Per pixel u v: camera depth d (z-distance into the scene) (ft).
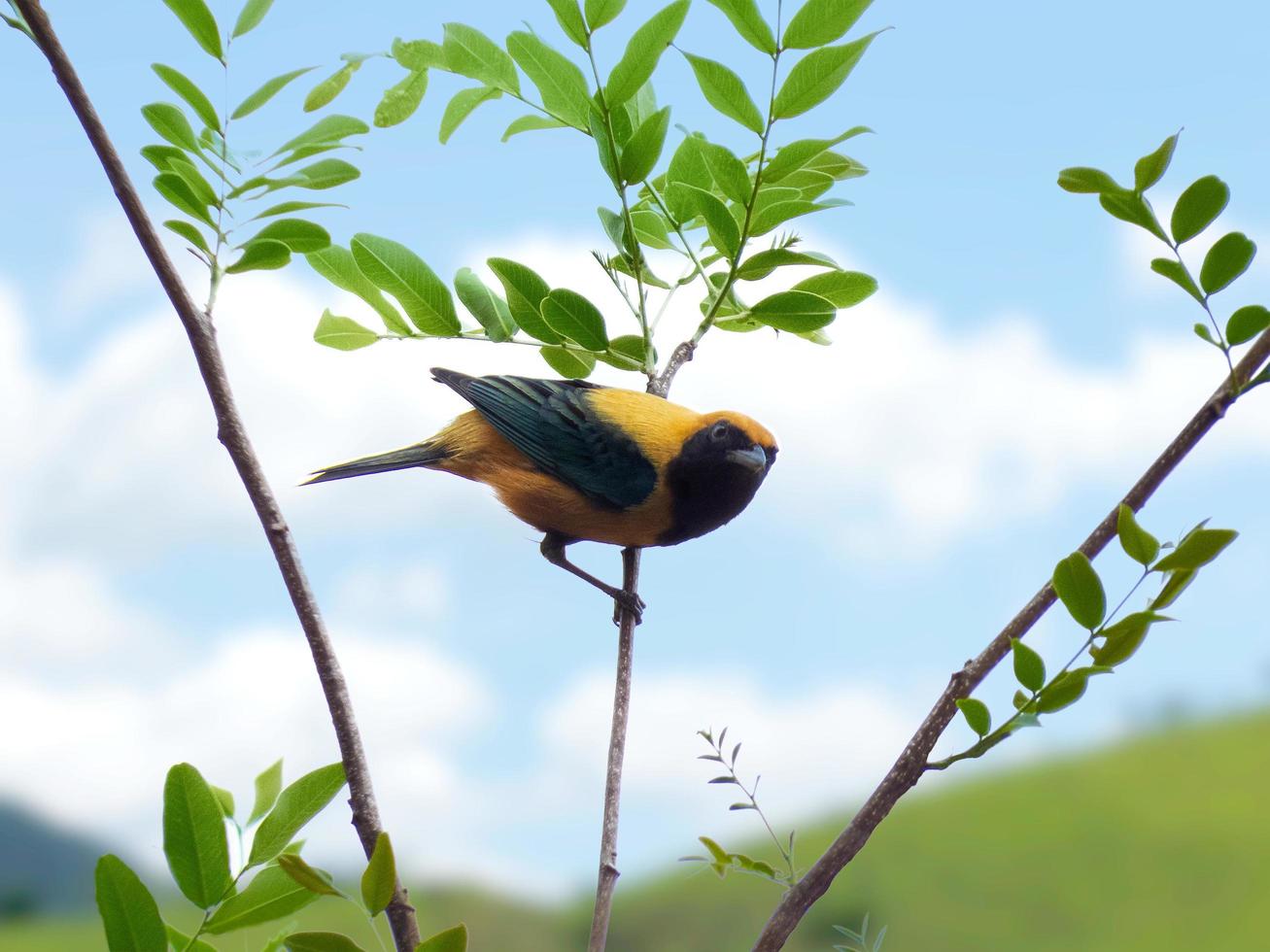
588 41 13.55
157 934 8.00
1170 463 8.65
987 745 8.57
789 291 14.25
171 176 10.41
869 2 12.17
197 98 10.89
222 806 9.50
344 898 7.69
